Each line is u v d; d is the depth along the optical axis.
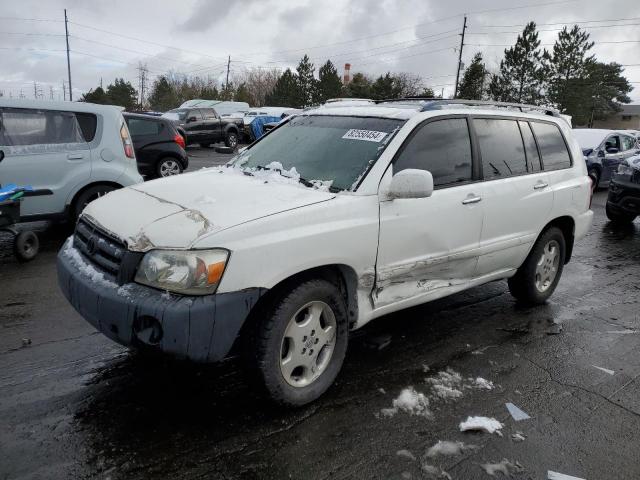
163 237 2.72
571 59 49.69
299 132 4.16
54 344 3.84
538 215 4.59
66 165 6.43
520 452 2.85
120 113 6.98
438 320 4.64
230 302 2.66
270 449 2.76
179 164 12.26
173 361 2.69
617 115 80.06
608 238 8.71
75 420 2.94
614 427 3.13
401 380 3.54
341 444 2.83
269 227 2.83
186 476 2.54
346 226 3.12
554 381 3.65
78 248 3.24
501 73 51.16
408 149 3.60
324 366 3.21
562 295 5.55
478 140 4.14
